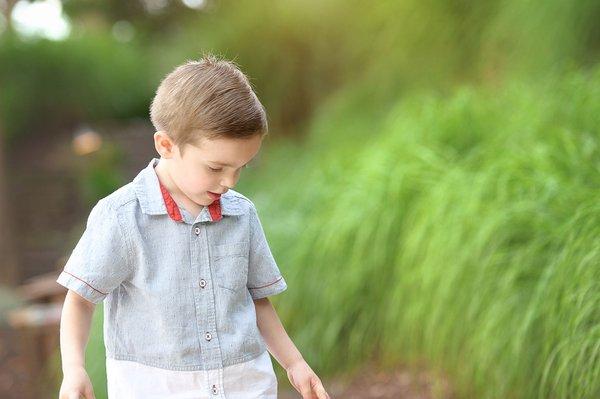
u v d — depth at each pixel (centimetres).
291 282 527
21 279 1110
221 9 1133
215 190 235
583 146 441
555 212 403
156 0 2047
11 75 1755
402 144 558
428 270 429
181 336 240
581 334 344
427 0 774
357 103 818
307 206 621
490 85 677
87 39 1938
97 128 1847
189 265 242
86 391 232
